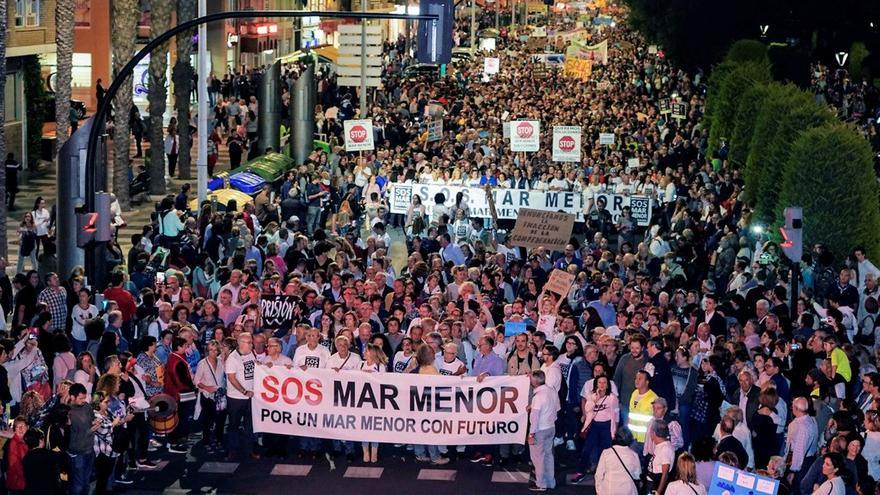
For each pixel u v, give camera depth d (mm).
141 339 21297
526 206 40656
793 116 36562
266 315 23344
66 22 38531
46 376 20516
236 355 20922
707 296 24266
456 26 133375
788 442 18297
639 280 25938
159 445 21766
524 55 104562
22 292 24344
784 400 20000
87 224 24172
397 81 73312
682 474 16016
